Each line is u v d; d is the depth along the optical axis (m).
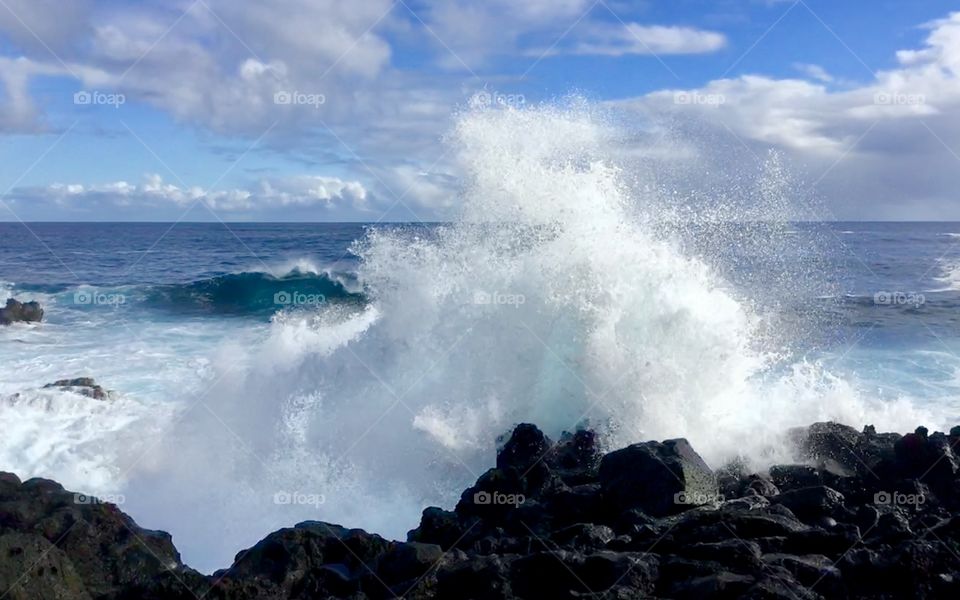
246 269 37.97
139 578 7.06
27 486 8.03
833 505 7.39
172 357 18.86
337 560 7.16
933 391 14.55
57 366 18.03
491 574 6.35
